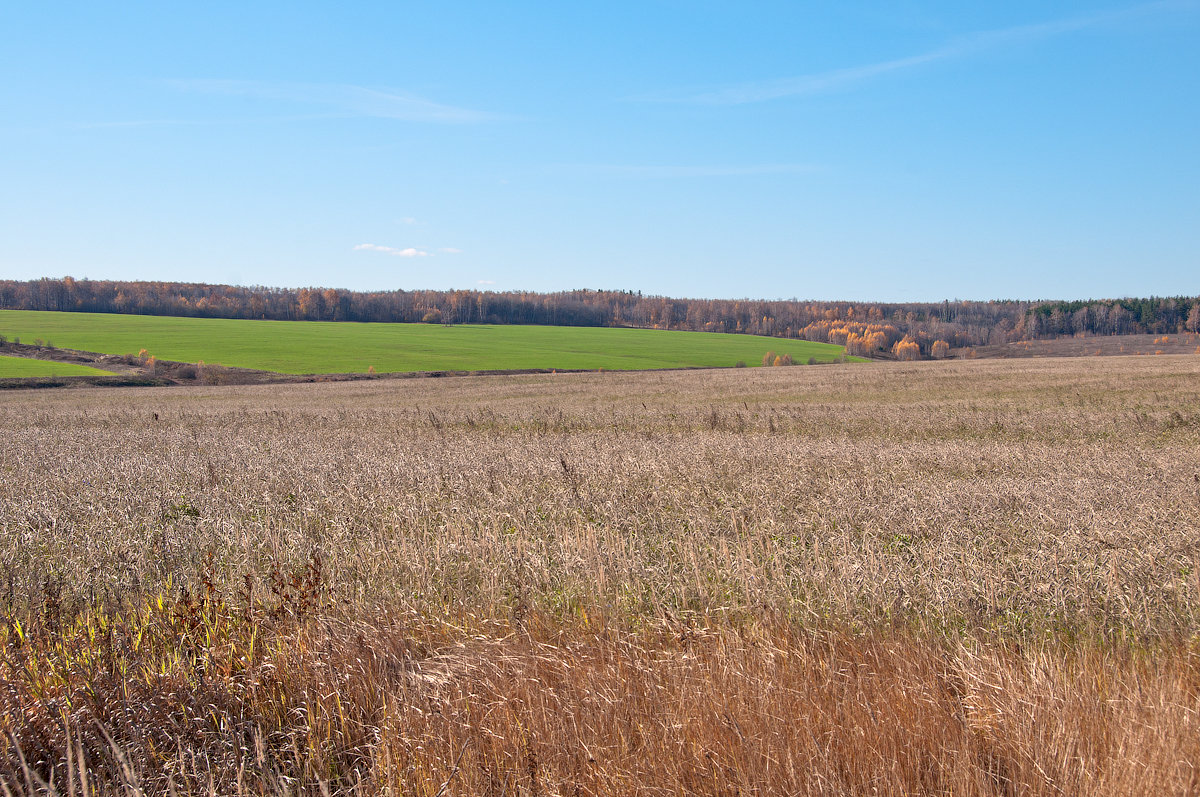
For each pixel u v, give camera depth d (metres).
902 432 22.73
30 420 31.52
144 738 4.03
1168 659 4.75
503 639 5.10
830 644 4.98
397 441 20.33
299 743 4.14
